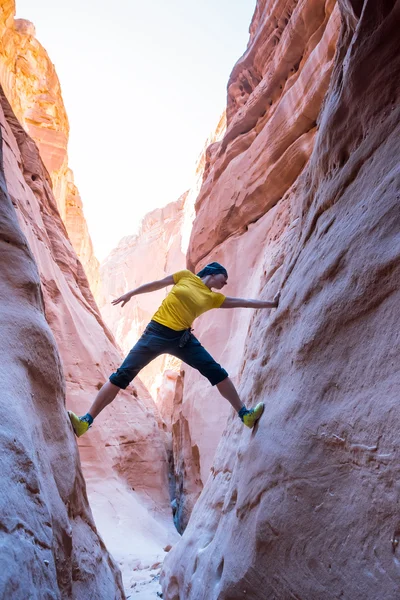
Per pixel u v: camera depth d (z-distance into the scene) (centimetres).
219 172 1134
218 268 337
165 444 1328
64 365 1019
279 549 218
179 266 4369
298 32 854
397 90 234
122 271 5109
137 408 1190
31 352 226
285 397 259
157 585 483
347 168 263
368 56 256
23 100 2333
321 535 191
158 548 757
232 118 1275
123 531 789
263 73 1137
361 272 210
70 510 253
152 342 312
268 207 916
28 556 154
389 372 176
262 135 927
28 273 249
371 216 218
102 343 1239
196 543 371
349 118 272
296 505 213
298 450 222
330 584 179
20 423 184
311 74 755
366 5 259
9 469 165
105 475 931
